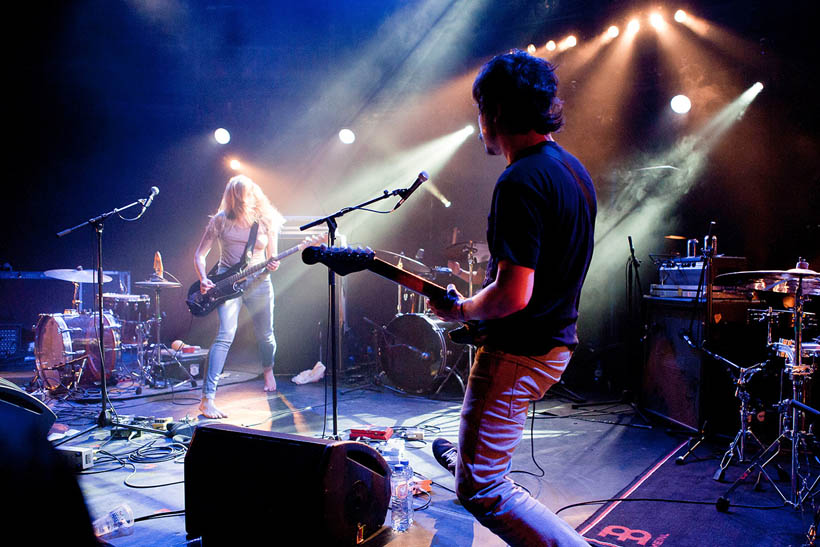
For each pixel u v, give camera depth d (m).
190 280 9.30
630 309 6.03
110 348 6.04
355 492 2.33
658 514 2.96
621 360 6.32
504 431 1.75
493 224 1.69
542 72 1.73
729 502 3.07
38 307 8.75
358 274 8.24
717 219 6.93
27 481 0.58
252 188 4.81
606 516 2.93
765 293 4.37
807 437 3.54
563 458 3.90
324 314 6.81
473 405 1.77
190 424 4.29
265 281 5.23
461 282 6.65
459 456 1.79
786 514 2.98
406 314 5.91
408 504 2.74
